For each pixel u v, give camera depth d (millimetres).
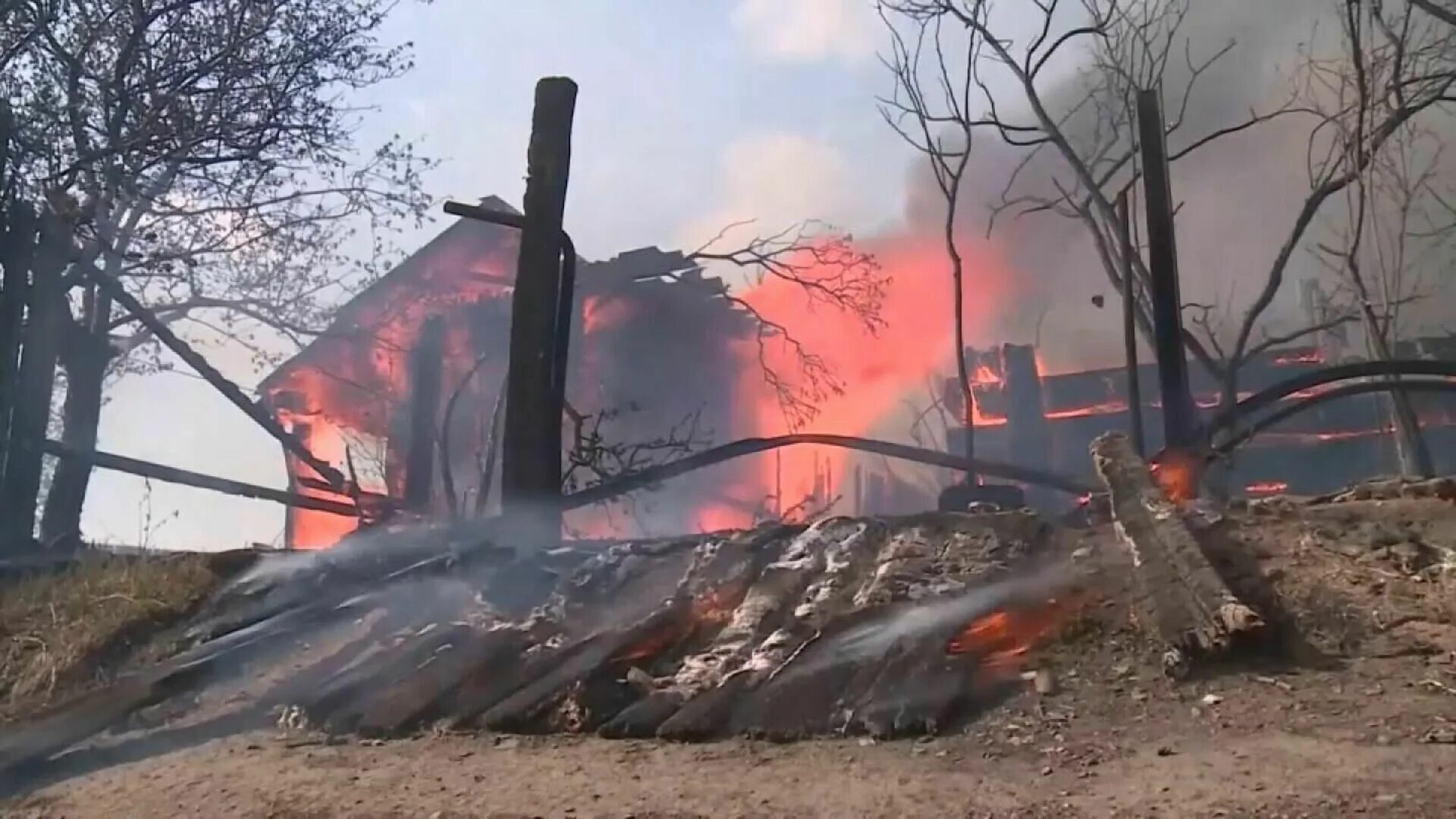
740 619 5582
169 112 14367
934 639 5000
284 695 5488
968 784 3850
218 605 6770
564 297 8031
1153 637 5012
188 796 4316
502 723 4965
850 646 5020
